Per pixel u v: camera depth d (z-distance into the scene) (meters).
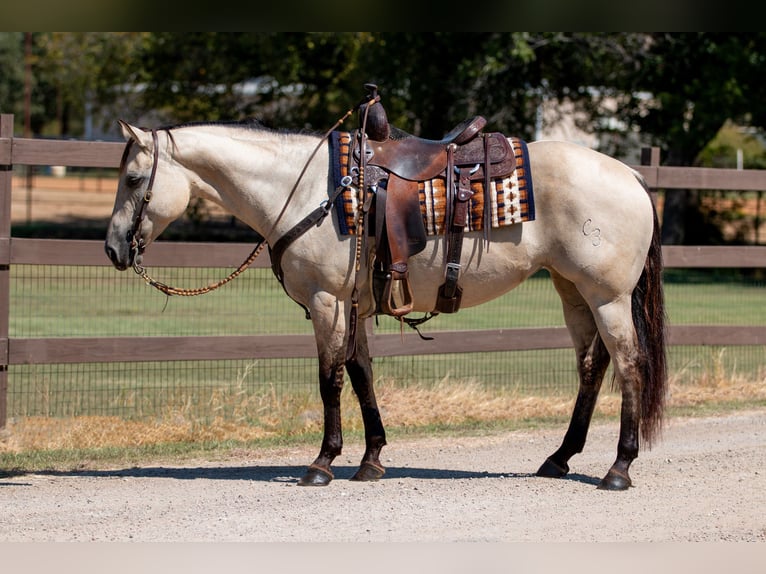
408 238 7.12
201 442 9.34
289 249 7.29
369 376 7.77
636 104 29.12
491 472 8.15
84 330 15.91
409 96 29.06
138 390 11.64
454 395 11.02
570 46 26.83
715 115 26.28
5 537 6.11
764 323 17.59
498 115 27.33
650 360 7.47
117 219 7.32
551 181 7.22
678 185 11.25
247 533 6.21
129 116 42.69
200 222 33.97
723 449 8.94
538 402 11.12
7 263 9.15
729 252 11.59
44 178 64.81
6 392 9.29
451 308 7.41
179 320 17.44
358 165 7.23
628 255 7.25
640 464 8.32
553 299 21.97
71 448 9.05
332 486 7.54
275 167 7.37
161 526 6.37
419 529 6.30
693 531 6.27
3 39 80.38
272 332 16.09
